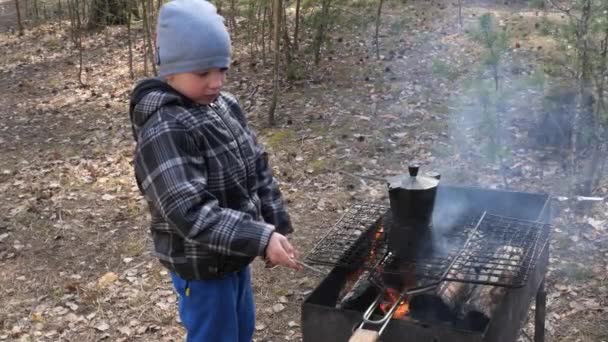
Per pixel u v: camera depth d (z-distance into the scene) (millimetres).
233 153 2219
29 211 5328
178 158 2039
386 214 2781
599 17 4336
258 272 4320
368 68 8289
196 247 2182
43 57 10438
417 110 6852
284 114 7059
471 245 2523
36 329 3822
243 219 2031
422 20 10383
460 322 2254
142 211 5270
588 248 4277
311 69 8398
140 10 11836
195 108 2152
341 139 6301
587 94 5223
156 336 3721
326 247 2494
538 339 3131
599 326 3547
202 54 2057
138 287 4215
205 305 2291
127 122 7352
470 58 8336
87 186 5770
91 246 4777
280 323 3811
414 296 2297
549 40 8773
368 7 10500
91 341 3705
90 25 11688
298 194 5328
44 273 4449
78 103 8172
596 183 4801
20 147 6875
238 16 10758
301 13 9602
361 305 2350
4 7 14797
